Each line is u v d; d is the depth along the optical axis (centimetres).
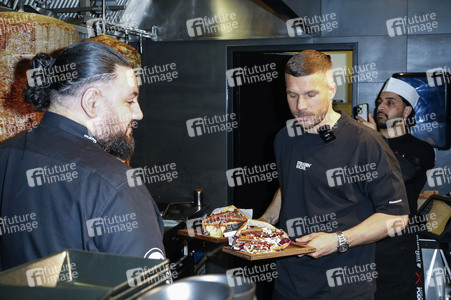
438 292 224
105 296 50
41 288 54
